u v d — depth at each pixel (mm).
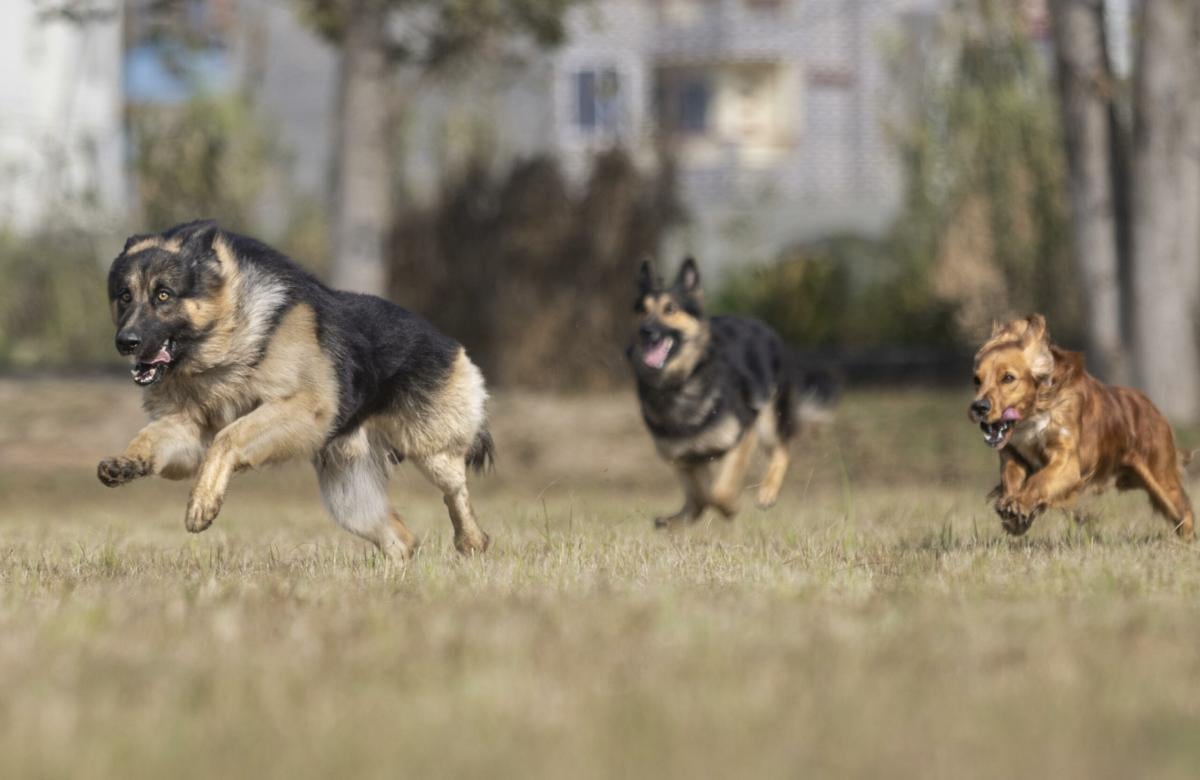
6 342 27531
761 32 42219
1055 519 11461
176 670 5406
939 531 10922
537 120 38812
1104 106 22344
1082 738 4383
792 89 42688
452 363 10039
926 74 31719
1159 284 22109
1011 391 8859
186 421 8875
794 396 14297
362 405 9438
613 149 26906
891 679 5176
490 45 25641
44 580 8273
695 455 12906
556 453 22266
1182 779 3979
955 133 28766
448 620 6391
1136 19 22203
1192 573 8016
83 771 4059
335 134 24438
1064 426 9070
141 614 6695
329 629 6219
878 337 29484
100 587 7727
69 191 28594
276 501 18516
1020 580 7715
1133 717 4648
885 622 6297
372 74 24109
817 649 5707
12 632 6246
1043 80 28531
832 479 20234
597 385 26297
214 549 10508
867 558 8945
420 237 26672
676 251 29406
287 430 8703
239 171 30016
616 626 6238
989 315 28250
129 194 31031
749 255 32719
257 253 8883
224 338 8570
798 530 10969
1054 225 27938
